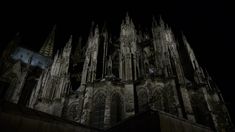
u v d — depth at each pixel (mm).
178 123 15234
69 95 47031
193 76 49375
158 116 14453
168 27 57156
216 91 44594
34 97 50531
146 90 41688
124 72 46375
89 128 19016
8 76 57438
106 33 59812
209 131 17125
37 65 67938
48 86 51156
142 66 50438
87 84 44406
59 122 17484
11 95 54312
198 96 42625
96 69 49219
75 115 43031
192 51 54219
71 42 64062
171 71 43469
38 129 15867
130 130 15984
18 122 15156
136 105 40781
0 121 14305
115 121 38281
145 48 56625
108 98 40469
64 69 54156
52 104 46375
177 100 38188
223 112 40344
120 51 52125
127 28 56469
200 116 40219
